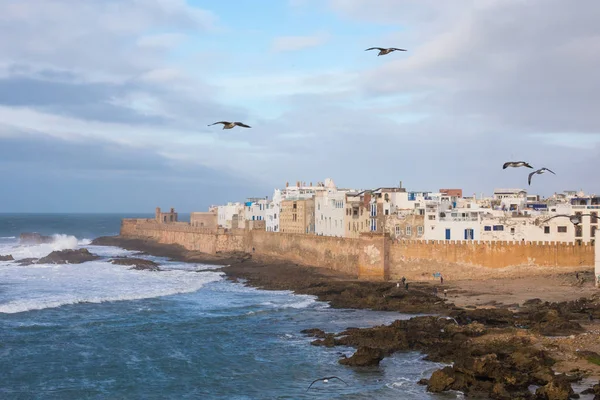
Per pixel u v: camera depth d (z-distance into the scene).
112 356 65.94
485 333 71.38
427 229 126.19
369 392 54.31
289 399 53.09
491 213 124.00
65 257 164.62
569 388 50.22
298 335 75.62
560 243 114.12
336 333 76.19
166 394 54.81
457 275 116.75
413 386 55.66
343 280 119.38
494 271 115.44
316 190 190.75
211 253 179.75
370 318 86.12
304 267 139.25
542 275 113.56
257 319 85.38
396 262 119.94
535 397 50.41
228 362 64.12
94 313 87.12
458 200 144.50
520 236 120.12
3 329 76.06
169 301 98.81
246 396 54.12
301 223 164.12
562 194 170.12
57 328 77.25
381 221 130.62
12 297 98.12
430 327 75.44
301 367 62.22
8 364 62.28
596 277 100.19
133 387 56.50
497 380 54.22
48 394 54.41
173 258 181.00
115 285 115.50
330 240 136.38
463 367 56.28
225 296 105.31
